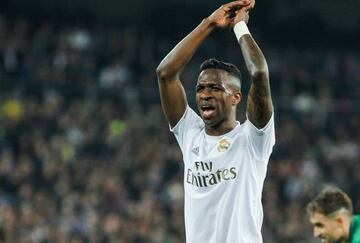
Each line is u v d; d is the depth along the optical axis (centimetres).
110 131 3331
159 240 2656
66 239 2544
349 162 3559
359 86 4234
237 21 970
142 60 4088
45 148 3130
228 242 925
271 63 4328
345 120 3744
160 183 3098
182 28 4788
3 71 3581
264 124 931
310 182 3319
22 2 4500
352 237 990
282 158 3444
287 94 3991
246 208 930
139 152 3241
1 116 3278
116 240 2577
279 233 2909
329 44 5019
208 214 938
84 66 3759
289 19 5000
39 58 3722
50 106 3356
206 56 4128
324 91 4066
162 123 3431
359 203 3328
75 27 4253
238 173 938
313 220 1009
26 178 2902
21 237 2517
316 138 3616
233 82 954
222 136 955
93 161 3147
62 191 2883
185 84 3762
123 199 2900
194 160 959
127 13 4738
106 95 3488
